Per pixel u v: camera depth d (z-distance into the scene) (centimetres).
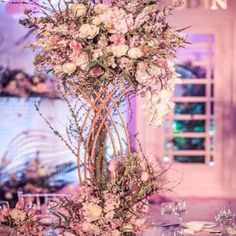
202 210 608
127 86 241
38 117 684
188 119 700
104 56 231
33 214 261
